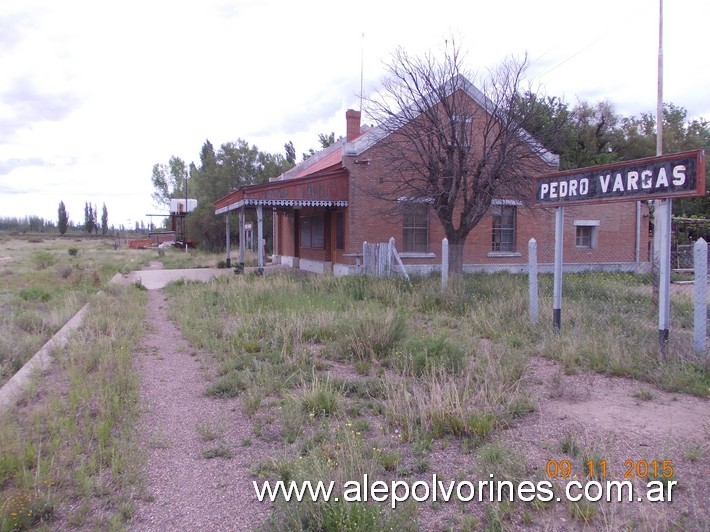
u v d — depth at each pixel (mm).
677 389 5984
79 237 94750
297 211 25016
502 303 10422
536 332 8688
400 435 4711
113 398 5578
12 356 7945
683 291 12594
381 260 16266
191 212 44219
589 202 8359
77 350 7578
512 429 4887
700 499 3615
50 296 15344
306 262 23859
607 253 21484
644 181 7410
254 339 8430
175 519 3588
